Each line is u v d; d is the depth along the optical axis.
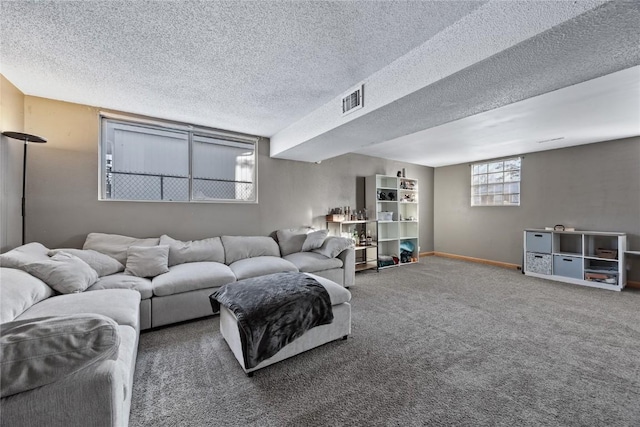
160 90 2.72
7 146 2.52
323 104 3.08
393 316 2.89
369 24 1.75
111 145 3.84
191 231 3.72
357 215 5.31
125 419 1.16
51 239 2.91
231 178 4.43
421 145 4.73
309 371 1.89
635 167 4.06
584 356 2.09
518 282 4.28
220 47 2.01
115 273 2.78
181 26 1.77
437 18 1.70
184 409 1.52
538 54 1.53
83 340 0.89
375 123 2.75
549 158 4.94
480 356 2.09
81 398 0.87
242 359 1.86
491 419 1.45
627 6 1.16
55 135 2.93
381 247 5.84
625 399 1.60
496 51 1.53
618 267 3.88
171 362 2.01
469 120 3.38
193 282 2.74
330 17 1.68
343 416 1.47
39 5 1.58
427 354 2.12
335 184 5.19
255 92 2.77
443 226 6.71
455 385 1.74
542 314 2.95
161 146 4.08
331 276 3.86
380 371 1.89
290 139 3.78
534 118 3.30
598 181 4.39
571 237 4.64
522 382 1.77
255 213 4.25
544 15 1.34
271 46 2.00
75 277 2.19
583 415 1.48
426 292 3.75
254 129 3.99
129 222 3.31
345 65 2.26
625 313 2.98
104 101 3.00
